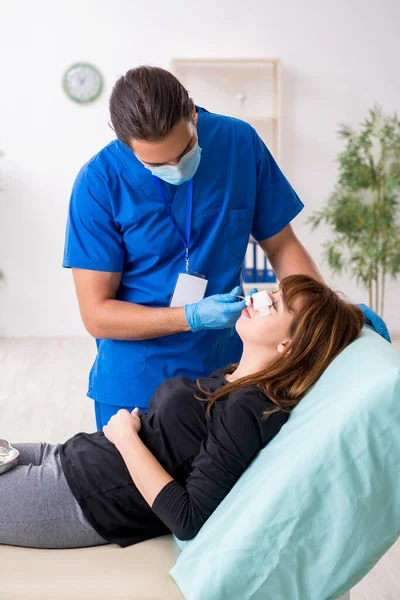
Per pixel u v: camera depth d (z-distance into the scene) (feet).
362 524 4.31
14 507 5.15
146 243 6.08
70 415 12.26
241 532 4.40
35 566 4.97
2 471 5.31
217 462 4.85
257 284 16.25
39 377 14.21
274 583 4.41
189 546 4.68
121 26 15.79
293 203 6.66
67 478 5.21
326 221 15.98
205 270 6.30
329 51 16.14
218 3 15.83
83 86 15.89
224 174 6.16
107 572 4.86
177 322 5.75
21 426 11.76
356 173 15.64
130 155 5.90
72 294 16.89
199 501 4.80
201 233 6.20
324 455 4.31
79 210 6.00
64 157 16.19
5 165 16.14
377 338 5.12
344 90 16.30
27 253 16.57
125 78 5.00
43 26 15.67
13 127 16.01
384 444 4.26
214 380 5.61
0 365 14.92
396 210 16.28
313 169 16.61
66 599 4.60
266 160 6.45
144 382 6.31
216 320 5.61
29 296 16.80
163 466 5.21
